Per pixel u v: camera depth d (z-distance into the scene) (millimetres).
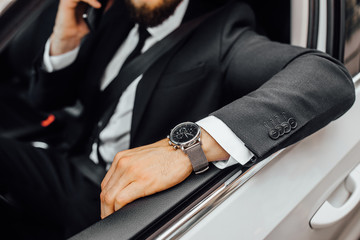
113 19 1001
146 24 990
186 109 1084
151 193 678
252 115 723
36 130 1360
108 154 1195
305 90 756
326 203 829
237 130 705
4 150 1295
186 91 1047
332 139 824
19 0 754
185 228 615
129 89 1054
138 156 731
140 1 949
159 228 601
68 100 1217
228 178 682
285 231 727
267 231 676
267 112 727
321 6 895
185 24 1007
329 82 782
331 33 909
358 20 947
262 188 696
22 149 1306
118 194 693
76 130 1260
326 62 813
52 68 1103
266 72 915
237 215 659
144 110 1069
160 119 1089
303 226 785
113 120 1121
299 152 771
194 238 614
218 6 1021
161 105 1062
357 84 936
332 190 846
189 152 698
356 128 867
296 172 744
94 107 1166
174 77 1028
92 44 1054
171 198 646
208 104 1076
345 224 1017
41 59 1108
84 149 1283
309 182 750
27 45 1149
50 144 1345
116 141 1152
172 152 720
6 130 1366
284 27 1010
